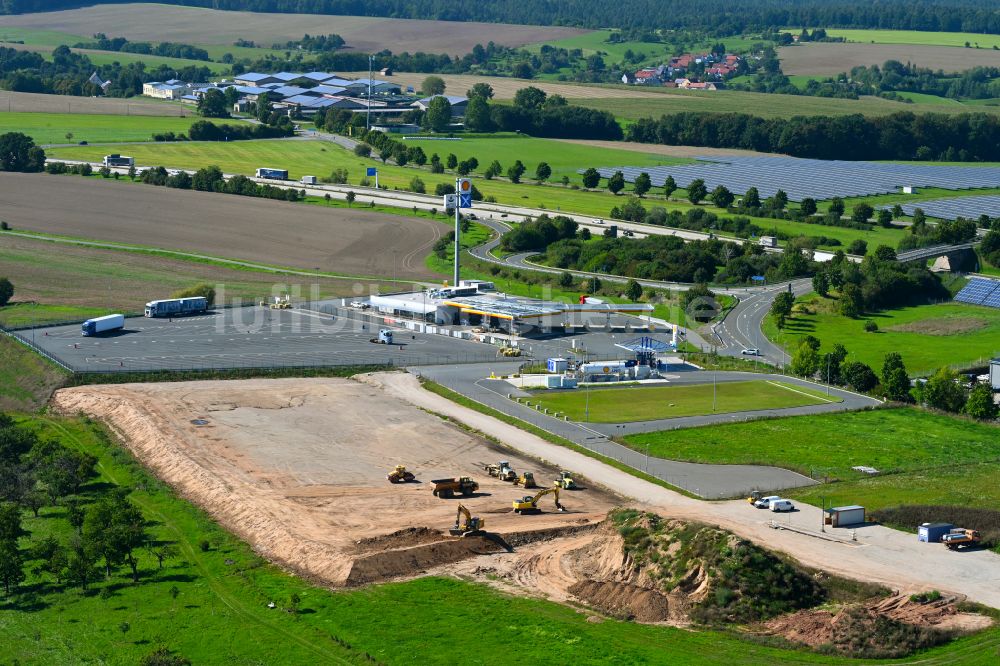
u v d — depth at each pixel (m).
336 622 111.06
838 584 118.50
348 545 126.75
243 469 150.62
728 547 119.50
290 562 125.06
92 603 115.81
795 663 104.62
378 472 152.38
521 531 132.25
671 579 118.56
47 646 106.38
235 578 121.00
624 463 157.75
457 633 108.94
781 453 163.00
